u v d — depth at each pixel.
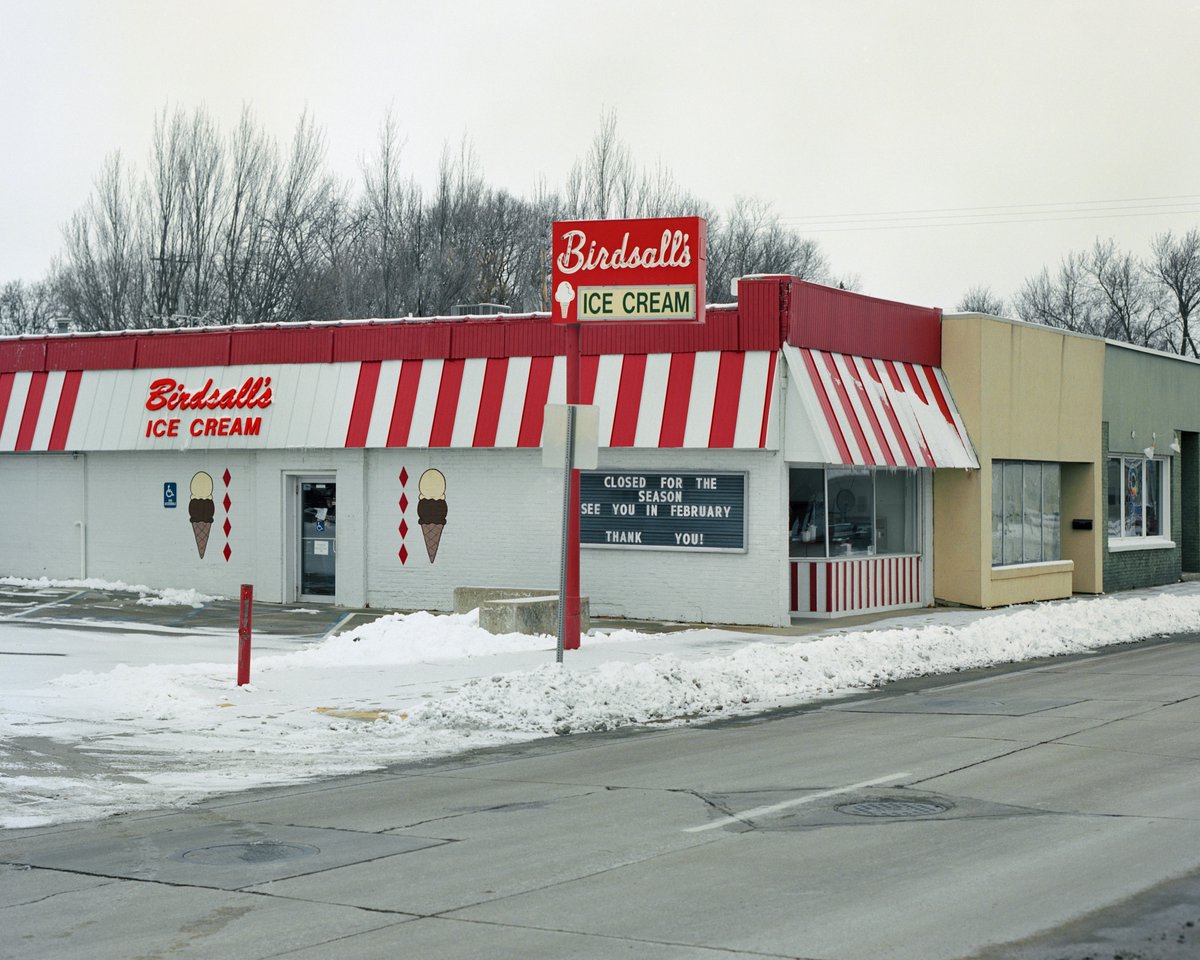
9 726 13.92
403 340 25.86
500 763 12.37
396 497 26.02
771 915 7.20
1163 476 35.88
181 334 27.92
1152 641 23.47
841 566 24.56
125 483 28.66
